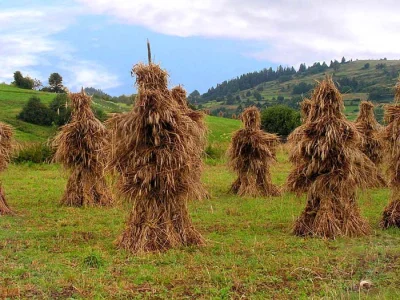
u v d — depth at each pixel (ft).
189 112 31.48
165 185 27.43
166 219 27.76
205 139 30.55
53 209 40.24
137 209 27.94
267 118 122.93
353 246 28.14
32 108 121.19
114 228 33.22
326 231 30.50
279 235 31.45
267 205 42.42
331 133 30.68
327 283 21.61
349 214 31.27
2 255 25.72
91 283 21.13
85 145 42.14
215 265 24.04
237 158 49.57
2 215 36.78
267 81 435.94
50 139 54.29
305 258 25.14
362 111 53.01
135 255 25.98
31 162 73.87
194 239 28.35
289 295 20.22
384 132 35.17
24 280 21.54
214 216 37.58
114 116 28.84
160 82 28.50
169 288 21.01
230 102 335.88
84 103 43.42
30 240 29.22
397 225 33.35
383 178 50.85
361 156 31.63
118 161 28.19
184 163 27.71
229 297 19.92
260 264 24.12
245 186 49.29
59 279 21.65
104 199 42.27
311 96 33.19
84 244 28.71
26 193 48.73
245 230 32.89
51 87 220.43
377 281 21.83
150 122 26.86
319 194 31.40
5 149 39.09
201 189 29.45
